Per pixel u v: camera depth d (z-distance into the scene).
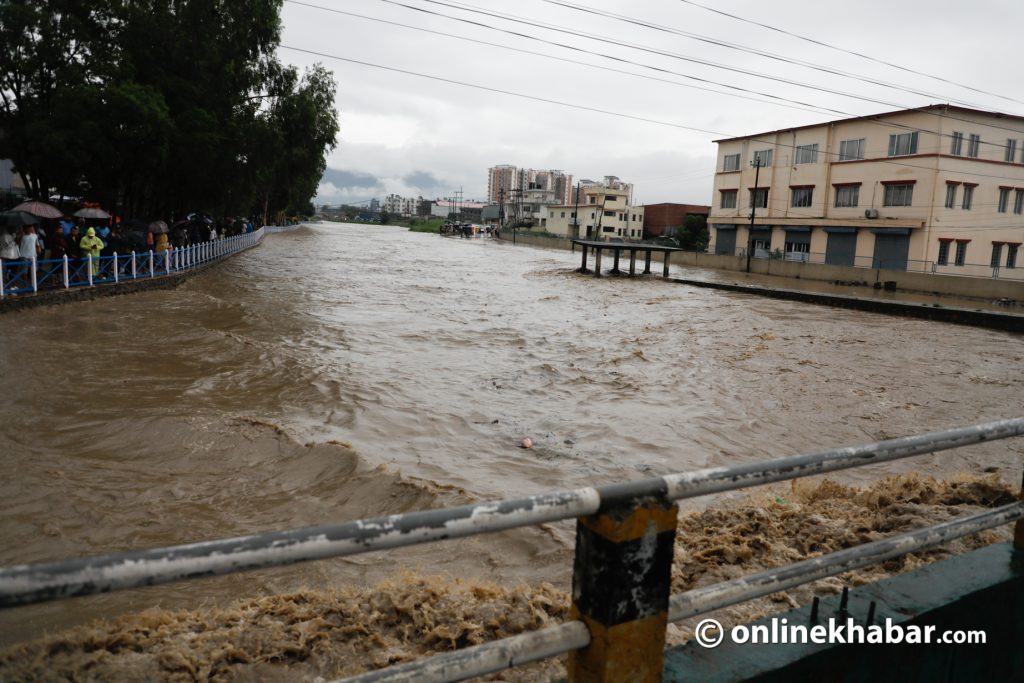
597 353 15.58
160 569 1.15
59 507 6.13
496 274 36.38
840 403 12.05
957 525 2.32
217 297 20.75
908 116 40.19
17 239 16.38
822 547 4.55
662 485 1.60
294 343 14.54
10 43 22.80
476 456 8.28
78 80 23.22
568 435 9.38
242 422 8.70
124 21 25.33
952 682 2.24
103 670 2.74
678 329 19.88
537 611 3.38
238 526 6.01
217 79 27.64
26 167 25.44
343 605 3.35
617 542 1.52
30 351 11.99
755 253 50.88
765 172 50.38
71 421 8.52
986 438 2.28
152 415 8.78
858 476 8.12
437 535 1.36
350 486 6.93
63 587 1.08
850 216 43.78
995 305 30.44
